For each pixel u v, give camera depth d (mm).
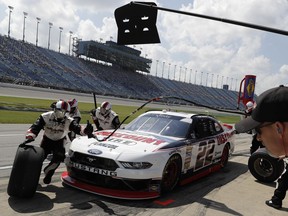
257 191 5520
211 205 4516
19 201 3990
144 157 4379
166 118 5957
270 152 1278
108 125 6922
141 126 5883
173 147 4859
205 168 6113
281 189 4680
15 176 3984
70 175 4824
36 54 73625
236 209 4461
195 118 6016
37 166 4012
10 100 23859
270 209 4621
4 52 66750
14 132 10438
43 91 41188
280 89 1208
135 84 89812
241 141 13906
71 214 3709
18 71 61469
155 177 4426
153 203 4352
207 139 6035
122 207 4082
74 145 4895
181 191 5098
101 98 47219
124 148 4570
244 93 8516
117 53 93500
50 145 4918
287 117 1166
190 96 105250
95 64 88750
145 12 2930
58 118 4699
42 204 3947
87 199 4262
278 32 2340
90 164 4547
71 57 83625
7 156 6598
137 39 3047
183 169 5168
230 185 5762
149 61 104312
